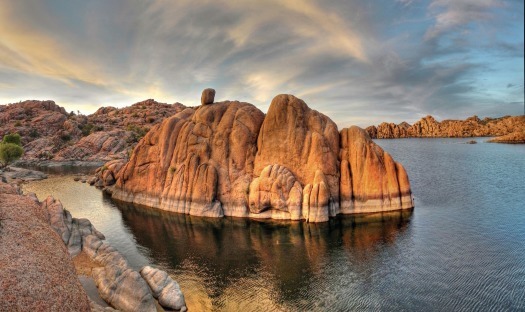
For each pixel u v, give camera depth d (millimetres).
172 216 68188
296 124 69562
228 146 73438
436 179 100062
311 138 68312
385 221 59219
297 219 61875
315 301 34906
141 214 70000
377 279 38750
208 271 42594
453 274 38781
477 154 171875
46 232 16547
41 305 13312
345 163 66688
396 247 47500
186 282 39594
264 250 49281
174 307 32750
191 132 77000
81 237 44781
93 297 32312
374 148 67750
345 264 43219
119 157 176375
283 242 52125
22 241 15125
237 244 52000
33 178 117688
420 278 38312
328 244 50344
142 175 81000
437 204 69250
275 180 63938
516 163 132250
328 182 65250
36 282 13820
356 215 63312
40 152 185000
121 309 30812
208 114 77750
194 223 63156
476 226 54688
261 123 76312
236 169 71125
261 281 39656
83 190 96938
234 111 77312
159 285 34344
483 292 34750
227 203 68250
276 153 69438
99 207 76312
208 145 74125
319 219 60219
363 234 53594
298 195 62750
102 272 35281
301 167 67375
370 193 64938
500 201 70625
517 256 42688
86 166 159375
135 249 50406
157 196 76188
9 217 16078
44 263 14766
